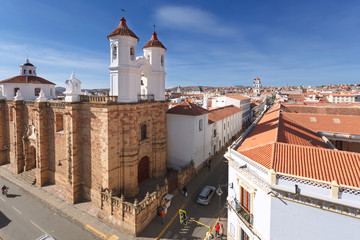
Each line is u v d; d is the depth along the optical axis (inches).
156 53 1244.5
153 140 1261.1
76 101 1014.4
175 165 1390.3
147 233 840.9
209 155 1599.4
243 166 644.7
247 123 3139.8
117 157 984.9
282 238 527.8
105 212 917.8
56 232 847.1
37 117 1181.1
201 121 1446.9
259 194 584.4
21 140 1368.1
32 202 1057.5
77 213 962.1
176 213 978.7
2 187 1129.4
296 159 596.4
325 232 479.2
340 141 1175.0
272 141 718.5
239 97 2876.5
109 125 932.0
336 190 458.6
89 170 1021.2
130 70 1007.0
